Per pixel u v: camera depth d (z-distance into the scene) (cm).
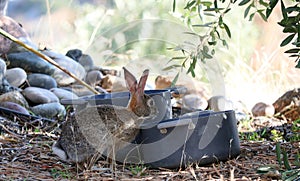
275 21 1898
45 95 1252
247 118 1270
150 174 783
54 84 1330
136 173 782
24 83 1319
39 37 1856
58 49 1822
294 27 681
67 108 1229
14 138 995
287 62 1728
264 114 1313
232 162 823
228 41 1867
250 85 1599
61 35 1975
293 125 1080
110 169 799
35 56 1358
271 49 1869
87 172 789
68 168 816
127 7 2033
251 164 818
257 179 748
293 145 922
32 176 780
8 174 788
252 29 1908
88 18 2028
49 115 1204
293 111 1303
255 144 936
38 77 1320
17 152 901
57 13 2048
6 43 1367
